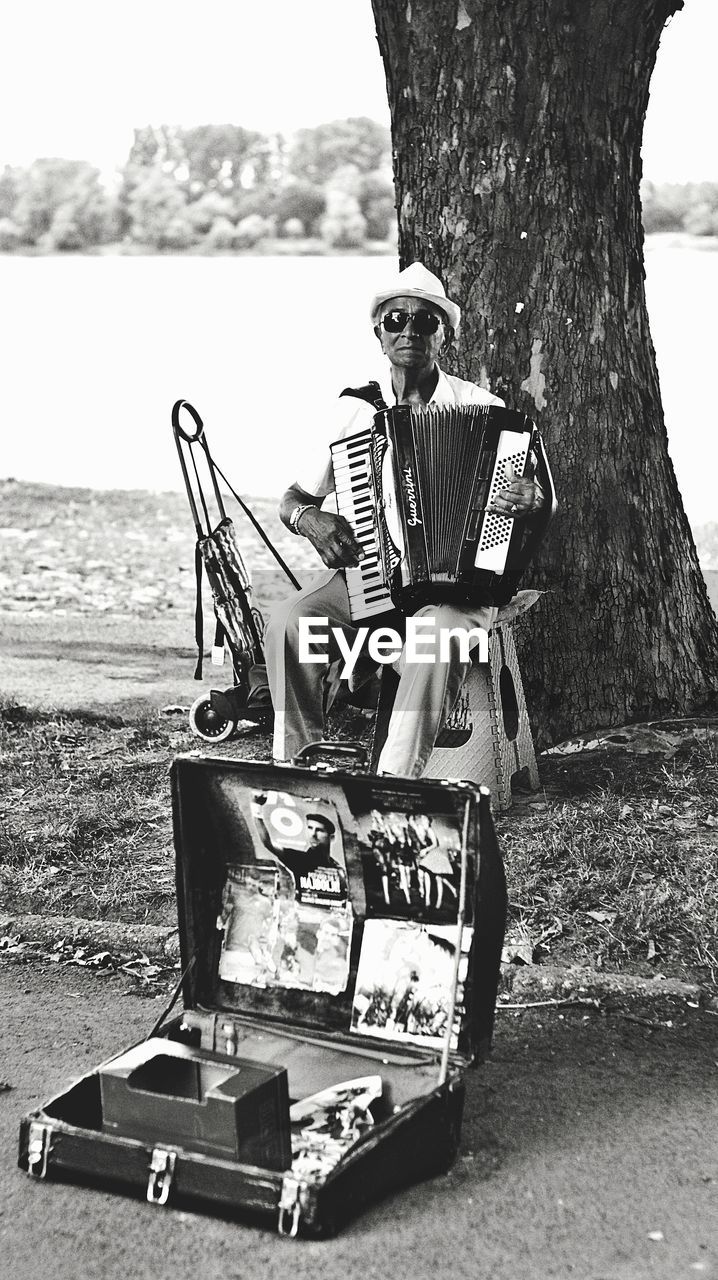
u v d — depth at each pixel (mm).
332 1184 2404
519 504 3895
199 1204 2492
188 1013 3025
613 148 4828
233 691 5227
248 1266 2355
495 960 2795
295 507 4297
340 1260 2363
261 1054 2955
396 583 3975
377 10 4797
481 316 4754
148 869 4215
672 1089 2961
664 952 3549
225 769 2900
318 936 2973
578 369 4785
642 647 4918
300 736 4141
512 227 4707
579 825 4152
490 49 4609
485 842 2680
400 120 4820
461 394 4344
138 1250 2406
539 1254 2375
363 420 4273
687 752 4582
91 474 12172
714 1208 2514
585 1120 2834
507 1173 2635
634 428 4930
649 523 4965
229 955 3051
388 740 3855
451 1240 2416
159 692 6254
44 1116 2639
